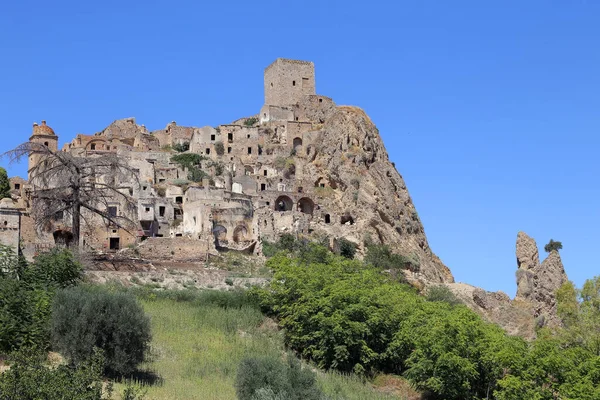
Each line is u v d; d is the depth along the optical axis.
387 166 154.12
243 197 125.81
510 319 119.06
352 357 66.81
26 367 38.16
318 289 71.62
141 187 119.50
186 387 49.56
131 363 49.44
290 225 124.81
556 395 63.22
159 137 168.88
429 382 61.81
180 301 73.88
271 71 177.12
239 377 49.81
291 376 50.56
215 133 158.25
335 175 147.88
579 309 78.81
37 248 81.12
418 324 68.06
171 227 114.69
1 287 51.44
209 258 98.25
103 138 155.50
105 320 48.69
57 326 48.47
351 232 134.00
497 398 61.09
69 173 83.19
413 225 149.88
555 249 125.69
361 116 159.38
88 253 83.81
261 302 74.56
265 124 166.00
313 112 169.62
